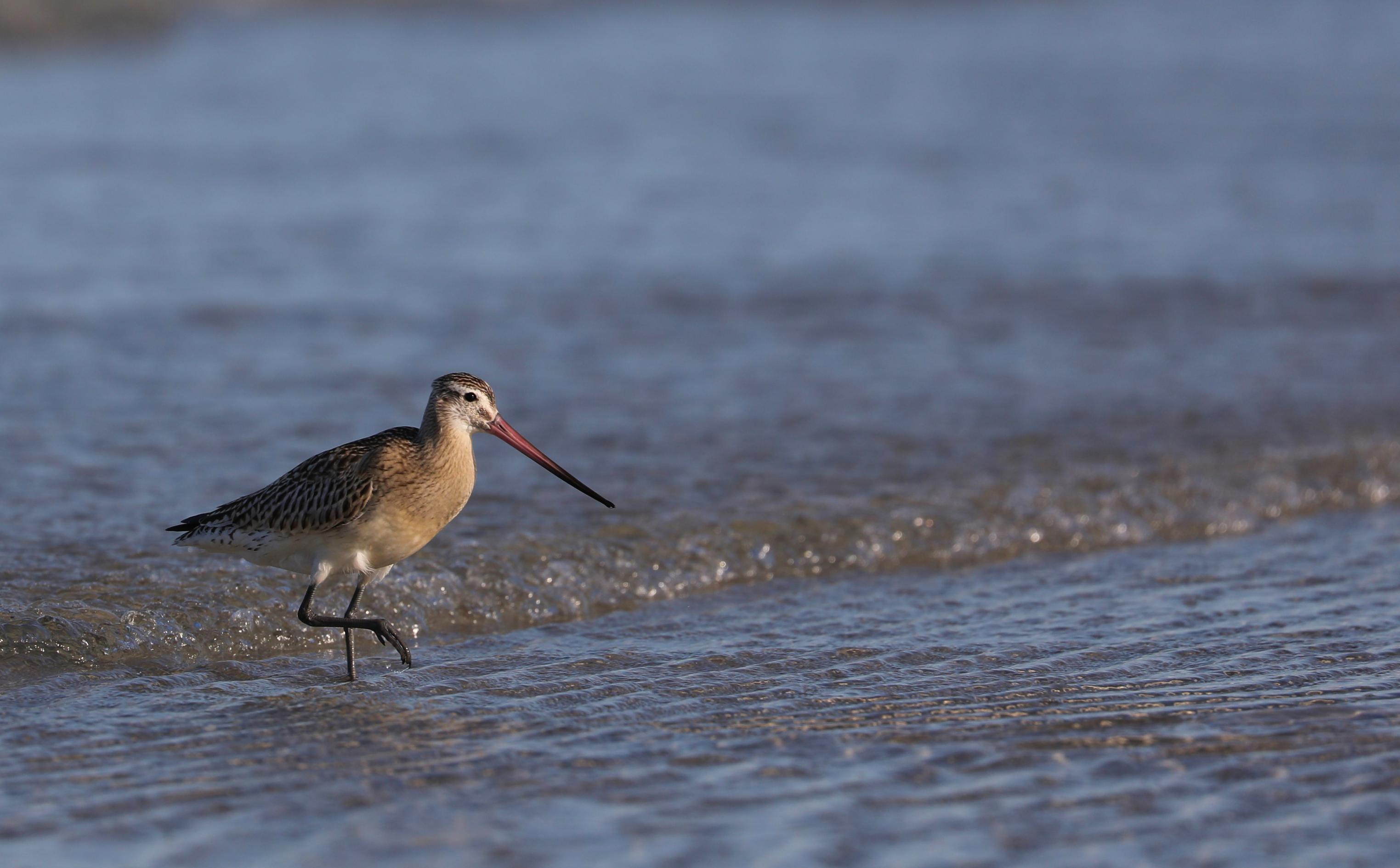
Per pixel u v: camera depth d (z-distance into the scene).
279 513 9.76
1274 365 17.91
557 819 7.71
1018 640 10.54
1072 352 18.70
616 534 12.30
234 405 16.16
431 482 9.77
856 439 15.12
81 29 49.94
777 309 21.14
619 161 33.19
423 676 9.95
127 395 16.41
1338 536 13.09
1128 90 45.97
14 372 17.17
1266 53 55.66
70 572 11.20
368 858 7.29
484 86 45.34
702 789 8.06
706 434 15.30
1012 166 33.06
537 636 10.82
